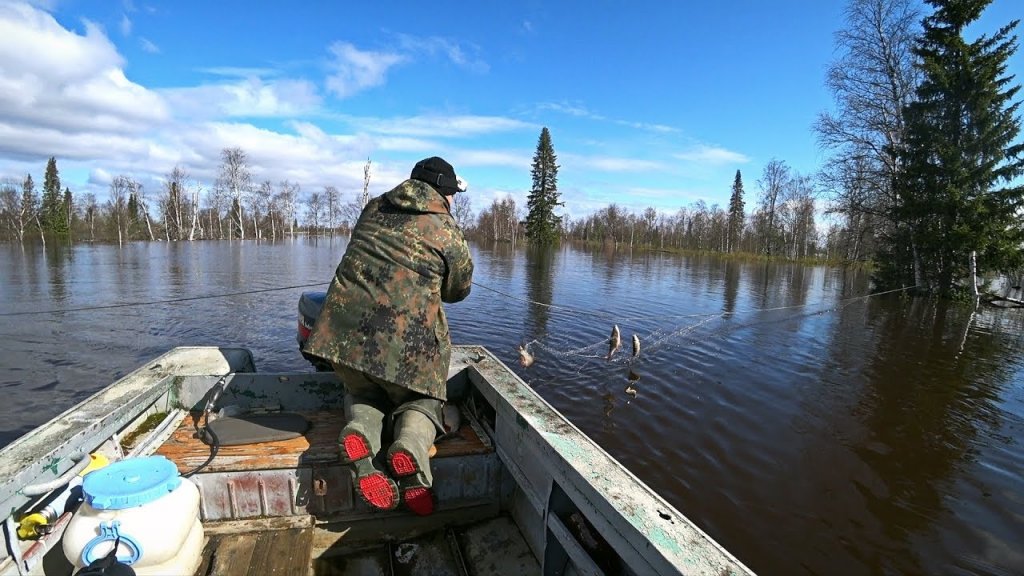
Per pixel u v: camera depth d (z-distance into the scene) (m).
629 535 1.42
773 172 64.25
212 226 82.06
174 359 3.17
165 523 1.67
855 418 8.31
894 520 5.58
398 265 2.16
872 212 25.14
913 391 9.79
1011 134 21.22
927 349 13.28
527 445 2.15
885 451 7.19
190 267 29.20
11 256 36.19
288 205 86.81
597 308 17.28
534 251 57.53
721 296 21.80
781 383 9.86
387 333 2.09
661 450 6.98
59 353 10.66
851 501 5.92
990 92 21.34
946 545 5.18
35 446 1.83
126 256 37.75
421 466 2.00
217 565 1.95
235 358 3.22
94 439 2.06
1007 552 5.08
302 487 2.26
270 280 23.06
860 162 25.14
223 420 2.73
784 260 55.97
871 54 24.38
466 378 3.16
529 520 2.37
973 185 22.17
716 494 5.99
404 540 2.35
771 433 7.61
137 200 76.50
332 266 30.97
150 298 17.53
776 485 6.22
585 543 1.80
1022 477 6.55
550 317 15.38
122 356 10.61
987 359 12.47
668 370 10.40
